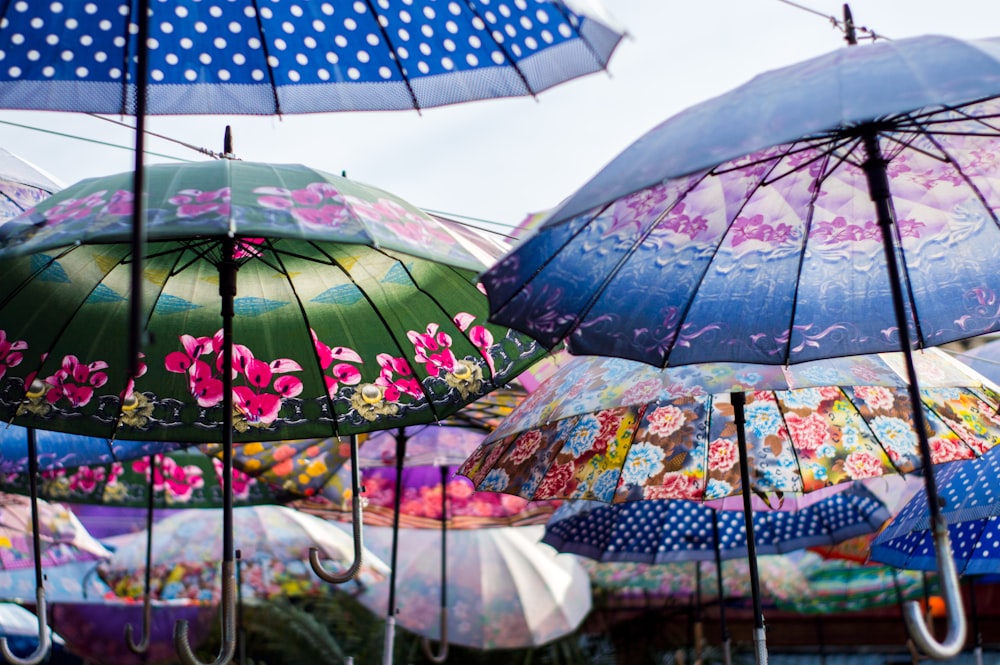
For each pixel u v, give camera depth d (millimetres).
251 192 2375
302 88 2705
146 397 3049
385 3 2557
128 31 2574
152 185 2410
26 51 2551
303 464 4676
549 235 2602
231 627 2631
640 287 2873
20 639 7094
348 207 2398
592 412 3393
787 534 5695
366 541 7754
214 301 3160
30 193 3254
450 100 2672
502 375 3145
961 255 2893
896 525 3637
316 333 3193
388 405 3145
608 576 8539
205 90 2682
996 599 8867
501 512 5945
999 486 3342
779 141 1886
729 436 3770
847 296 2936
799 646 10461
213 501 4863
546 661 10164
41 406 2945
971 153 2807
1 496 5215
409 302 3197
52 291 2979
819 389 3822
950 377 3434
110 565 6578
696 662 7133
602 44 2402
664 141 2164
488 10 2492
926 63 1996
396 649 9930
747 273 2938
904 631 10094
